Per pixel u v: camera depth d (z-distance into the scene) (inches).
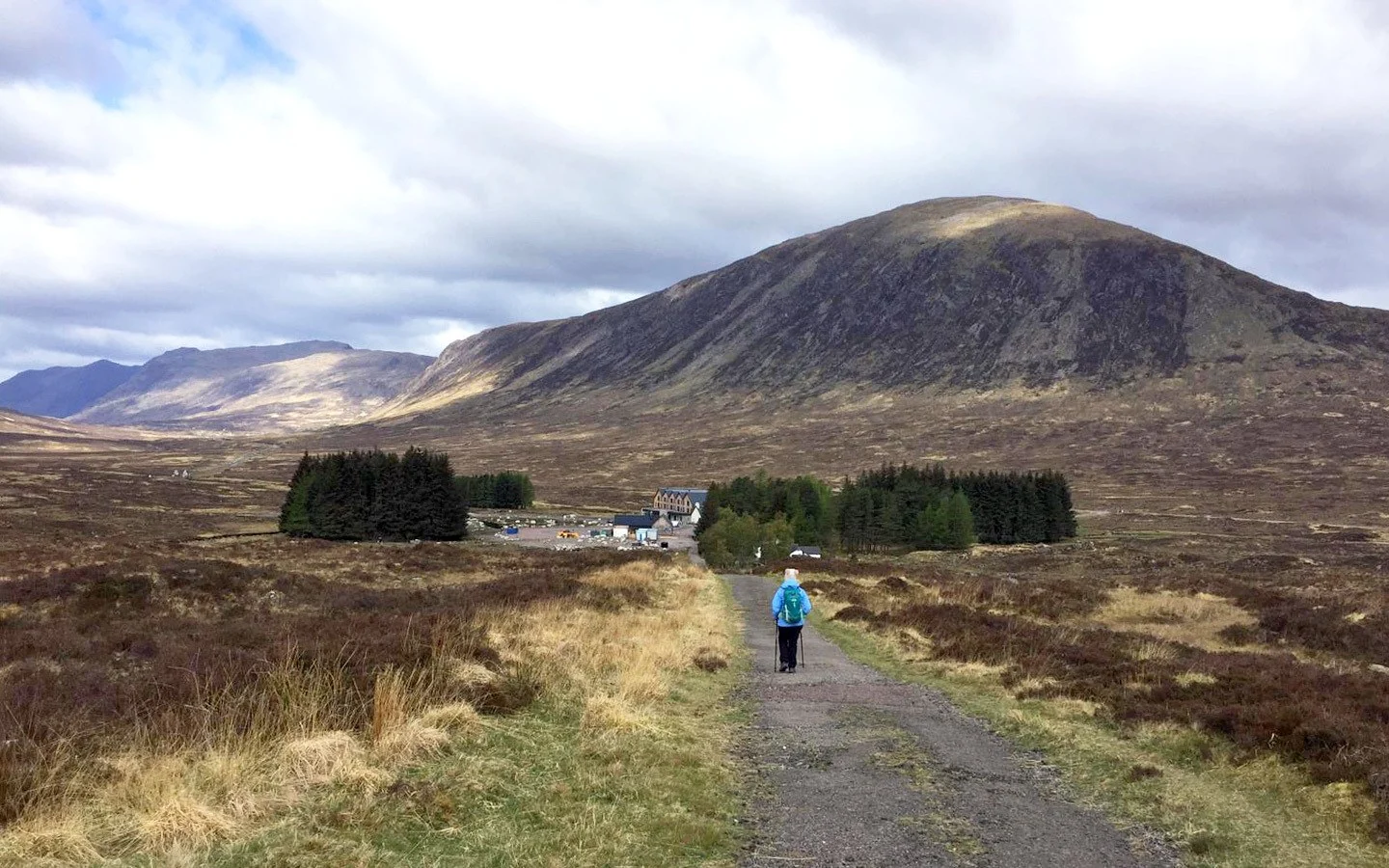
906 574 2279.8
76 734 394.3
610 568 2117.4
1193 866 346.0
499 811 358.6
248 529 4520.2
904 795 426.0
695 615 1168.8
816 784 439.5
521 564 2450.8
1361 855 361.1
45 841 296.0
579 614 1015.6
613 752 453.1
